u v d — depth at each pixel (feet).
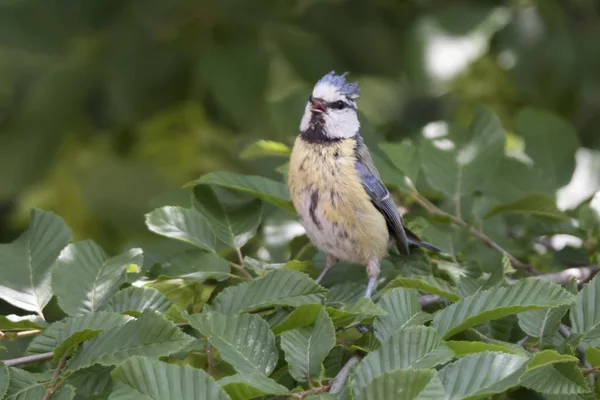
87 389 19.47
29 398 18.30
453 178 31.55
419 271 29.60
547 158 33.94
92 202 41.47
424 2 42.42
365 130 35.17
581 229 30.66
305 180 30.53
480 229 30.81
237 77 39.63
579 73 41.83
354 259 31.04
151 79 40.65
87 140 42.91
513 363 16.92
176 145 42.65
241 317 19.71
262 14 40.96
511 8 41.37
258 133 39.96
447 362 18.81
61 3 39.65
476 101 46.52
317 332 19.62
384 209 30.63
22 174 40.32
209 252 26.03
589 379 21.07
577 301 21.01
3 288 23.13
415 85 42.09
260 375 18.04
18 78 40.19
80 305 22.61
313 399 17.43
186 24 40.65
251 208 28.50
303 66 41.32
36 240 24.22
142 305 22.04
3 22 39.09
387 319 20.77
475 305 19.77
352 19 42.96
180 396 16.57
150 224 26.00
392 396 16.12
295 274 22.09
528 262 31.24
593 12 42.55
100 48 40.73
